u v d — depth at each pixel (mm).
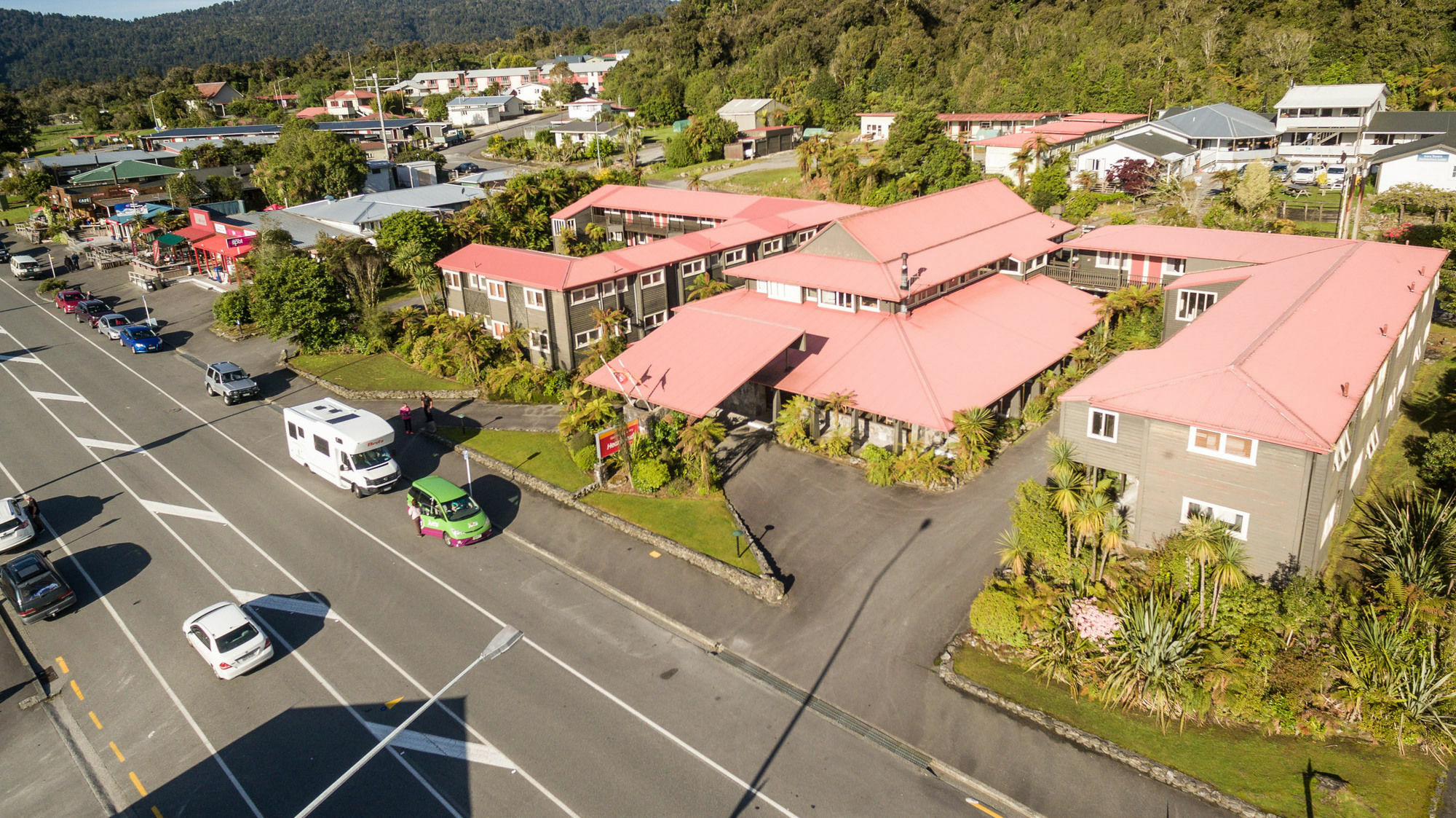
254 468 44719
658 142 144375
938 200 57688
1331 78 106750
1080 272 55531
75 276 87250
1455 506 31688
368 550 36688
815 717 26328
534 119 175875
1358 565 31172
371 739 26031
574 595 33125
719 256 62469
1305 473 27766
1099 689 26391
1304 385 30375
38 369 60719
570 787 24000
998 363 43750
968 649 28734
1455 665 24641
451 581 34250
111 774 25359
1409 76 100812
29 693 28844
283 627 31578
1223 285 44688
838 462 41781
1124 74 117312
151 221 95062
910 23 148875
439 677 28594
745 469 41688
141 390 56375
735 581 33062
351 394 53625
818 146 93750
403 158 124438
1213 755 24016
